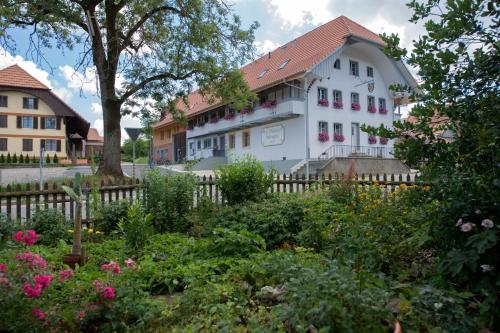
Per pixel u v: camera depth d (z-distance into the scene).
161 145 58.34
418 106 3.98
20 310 2.76
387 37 4.21
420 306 2.96
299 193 8.73
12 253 3.33
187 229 7.38
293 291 3.00
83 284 3.23
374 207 5.46
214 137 42.47
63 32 18.12
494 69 3.51
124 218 7.12
